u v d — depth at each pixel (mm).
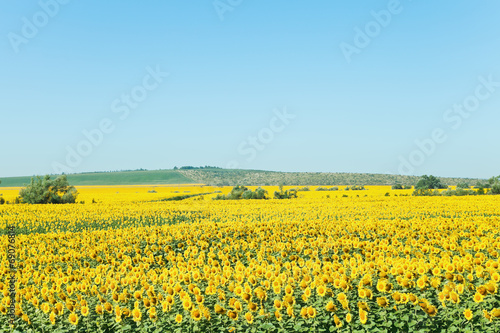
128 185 175875
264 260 17031
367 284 11211
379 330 8914
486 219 27844
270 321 10008
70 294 12383
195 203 69750
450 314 9453
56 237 26797
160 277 13508
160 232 25984
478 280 11477
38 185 81438
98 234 26641
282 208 55188
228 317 10156
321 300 10508
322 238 19359
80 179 197375
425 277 10750
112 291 11820
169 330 9844
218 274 12891
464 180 173125
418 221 27047
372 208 50344
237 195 87875
